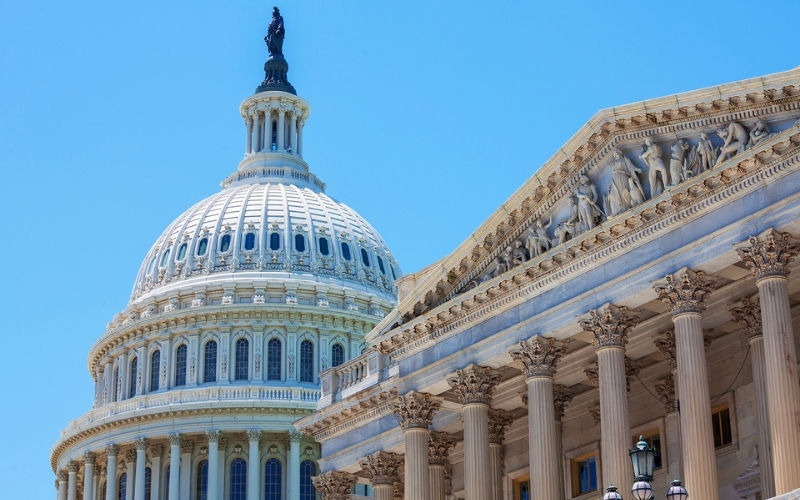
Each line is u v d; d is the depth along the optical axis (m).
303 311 143.12
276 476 136.00
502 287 58.53
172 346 142.88
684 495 39.88
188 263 149.50
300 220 154.12
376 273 155.00
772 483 51.44
